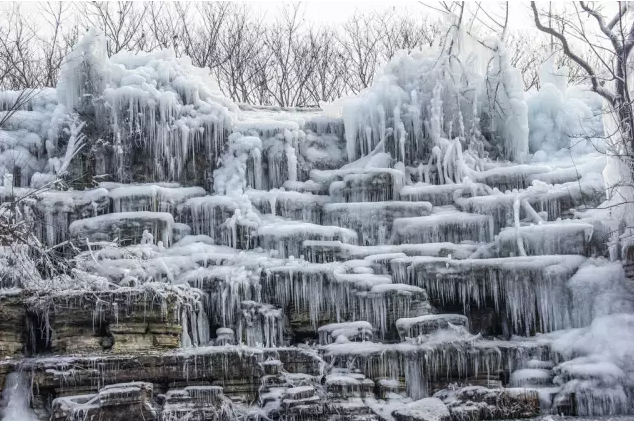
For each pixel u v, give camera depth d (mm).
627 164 18438
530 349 16641
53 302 15328
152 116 20969
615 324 16594
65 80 21359
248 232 19453
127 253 17609
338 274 17875
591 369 15641
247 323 17344
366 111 22641
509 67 23281
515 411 15062
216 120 21469
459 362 16125
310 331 17781
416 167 22438
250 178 21281
